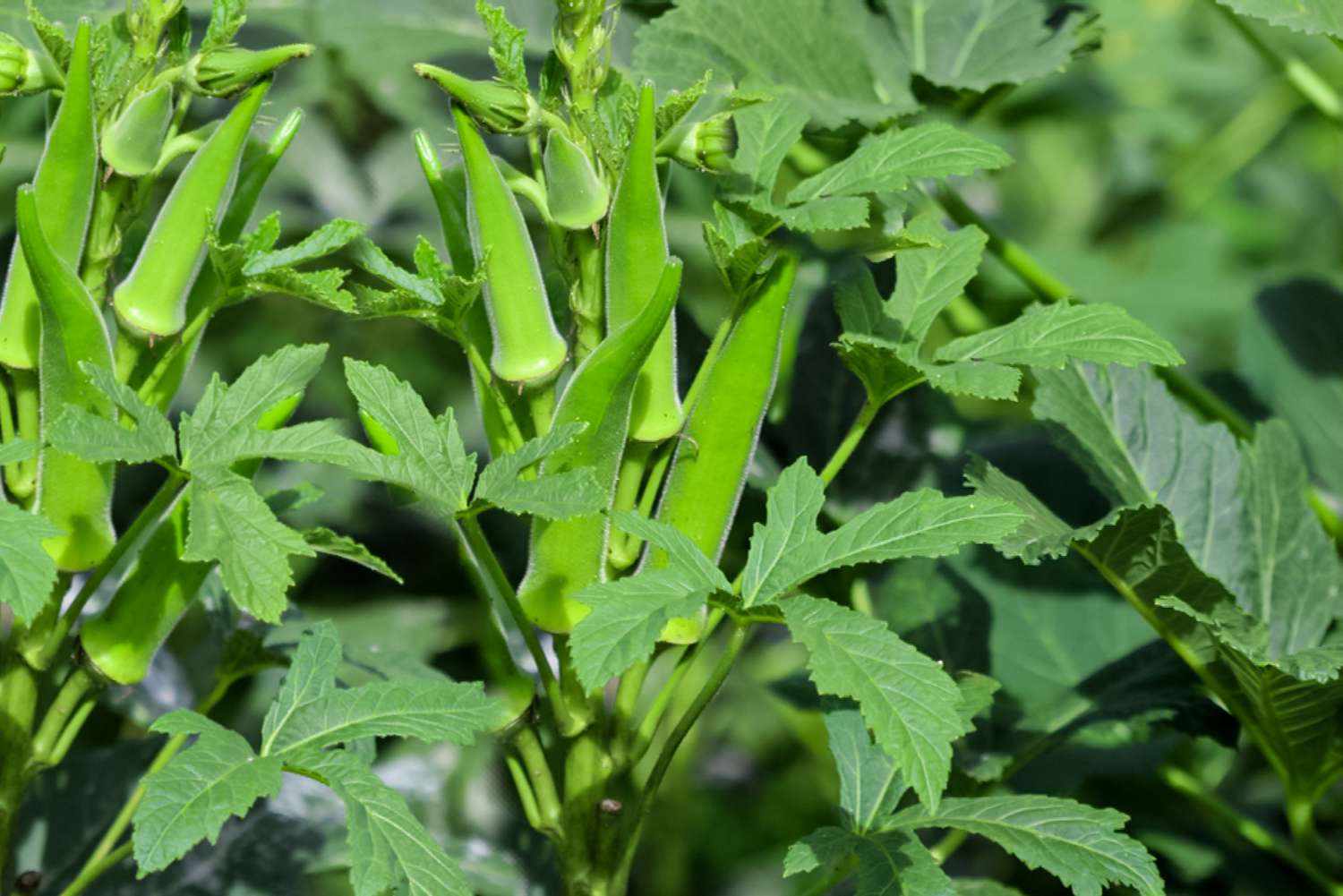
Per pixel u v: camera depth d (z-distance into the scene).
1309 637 1.86
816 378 1.95
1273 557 1.87
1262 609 1.86
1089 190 3.32
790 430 1.94
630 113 1.66
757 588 1.61
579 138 1.65
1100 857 1.61
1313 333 2.13
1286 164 3.55
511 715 1.67
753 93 1.66
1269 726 1.81
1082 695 1.86
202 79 1.64
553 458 1.64
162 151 1.66
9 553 1.55
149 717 1.89
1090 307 1.68
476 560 1.68
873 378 1.69
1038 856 1.61
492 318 1.65
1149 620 1.79
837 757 1.67
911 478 1.95
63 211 1.63
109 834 1.70
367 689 1.61
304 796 1.84
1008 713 1.87
